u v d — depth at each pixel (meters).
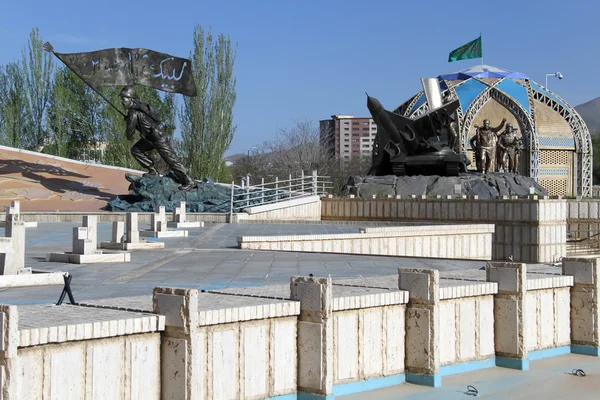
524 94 65.94
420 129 45.06
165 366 9.67
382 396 11.69
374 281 14.12
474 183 44.12
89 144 67.19
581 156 67.25
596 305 15.48
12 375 7.97
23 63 65.75
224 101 65.19
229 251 23.61
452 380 12.94
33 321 9.04
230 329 10.32
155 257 21.55
